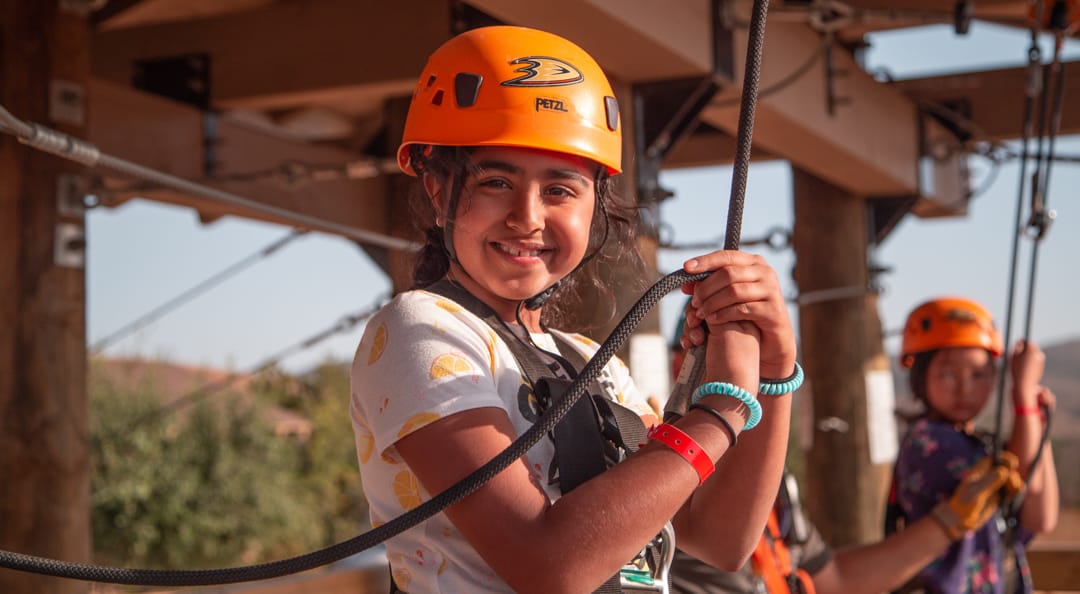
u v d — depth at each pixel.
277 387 20.66
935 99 6.80
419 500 1.48
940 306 3.71
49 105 3.61
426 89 1.61
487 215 1.55
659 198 4.22
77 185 3.63
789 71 4.96
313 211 5.77
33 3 3.62
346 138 7.35
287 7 5.29
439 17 4.96
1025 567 3.59
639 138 4.27
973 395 3.61
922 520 3.21
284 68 5.26
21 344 3.49
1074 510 18.83
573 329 1.89
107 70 5.59
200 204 5.36
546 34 1.62
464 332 1.50
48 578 3.44
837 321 6.48
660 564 1.60
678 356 2.84
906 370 3.78
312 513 17.39
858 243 6.61
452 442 1.40
